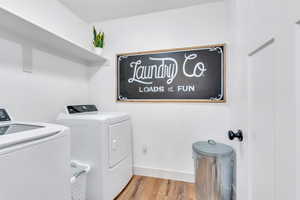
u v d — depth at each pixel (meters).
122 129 1.80
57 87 1.83
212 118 1.87
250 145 0.81
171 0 1.82
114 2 1.87
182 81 1.97
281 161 0.51
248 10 0.82
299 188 0.42
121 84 2.22
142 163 2.15
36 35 1.42
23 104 1.45
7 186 0.62
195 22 1.91
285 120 0.48
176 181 1.98
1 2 1.28
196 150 1.54
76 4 1.91
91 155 1.50
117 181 1.67
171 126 2.03
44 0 1.67
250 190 0.81
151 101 2.09
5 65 1.30
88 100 2.36
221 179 1.49
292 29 0.44
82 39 2.24
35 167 0.74
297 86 0.42
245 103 0.87
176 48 1.98
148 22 2.10
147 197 1.66
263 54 0.65
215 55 1.84
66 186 0.94
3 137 0.67
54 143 0.85
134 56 2.15
